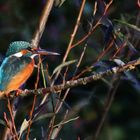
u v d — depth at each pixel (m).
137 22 11.36
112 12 12.36
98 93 14.29
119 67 7.92
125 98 17.25
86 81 8.02
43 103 9.38
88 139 12.23
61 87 8.12
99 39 12.39
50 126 9.60
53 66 15.44
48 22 16.61
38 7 17.05
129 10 13.85
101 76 7.96
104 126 15.22
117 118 17.25
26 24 16.39
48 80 9.62
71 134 13.99
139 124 17.17
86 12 10.93
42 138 9.62
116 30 9.66
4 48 16.12
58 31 16.58
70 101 15.11
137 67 9.74
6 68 9.75
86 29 9.86
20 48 10.09
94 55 14.21
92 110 15.22
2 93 9.46
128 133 17.06
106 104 12.35
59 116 11.69
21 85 9.96
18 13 16.78
